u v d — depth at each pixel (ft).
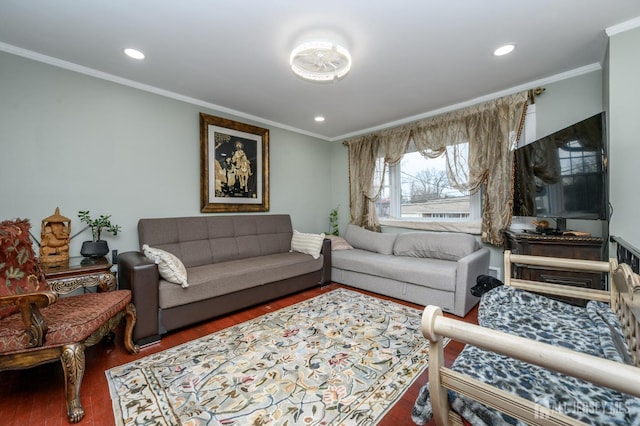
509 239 8.41
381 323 7.55
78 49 6.79
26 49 6.78
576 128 6.39
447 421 2.56
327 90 9.24
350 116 11.96
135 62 7.43
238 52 6.90
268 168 12.37
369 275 10.44
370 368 5.47
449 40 6.43
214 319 8.00
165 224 8.99
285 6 5.27
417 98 9.93
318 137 14.98
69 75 7.50
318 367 5.50
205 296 7.56
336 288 11.03
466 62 7.47
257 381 5.08
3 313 4.94
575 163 6.46
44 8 5.30
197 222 9.79
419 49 6.80
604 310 4.20
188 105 9.95
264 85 8.84
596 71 7.73
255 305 9.11
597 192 5.90
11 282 4.80
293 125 13.35
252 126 11.78
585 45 6.73
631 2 5.23
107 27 5.92
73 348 4.37
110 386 4.97
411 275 9.04
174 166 9.62
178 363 5.70
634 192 5.96
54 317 4.80
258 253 11.18
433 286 8.54
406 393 4.75
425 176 11.83
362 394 4.73
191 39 6.35
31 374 5.44
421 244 10.45
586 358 1.68
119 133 8.38
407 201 12.47
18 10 5.35
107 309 5.28
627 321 3.41
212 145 10.53
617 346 3.19
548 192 7.37
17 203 6.81
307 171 14.40
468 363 3.16
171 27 5.91
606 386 1.59
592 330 3.94
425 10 5.41
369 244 12.23
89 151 7.85
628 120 6.00
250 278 8.63
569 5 5.32
